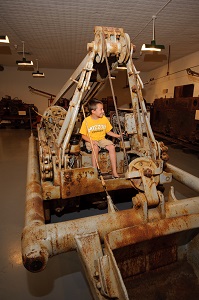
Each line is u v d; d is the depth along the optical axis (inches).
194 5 155.8
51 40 238.1
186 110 219.3
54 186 72.0
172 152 231.6
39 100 456.1
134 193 109.0
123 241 48.4
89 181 73.4
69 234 48.4
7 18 179.3
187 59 304.8
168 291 58.5
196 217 55.6
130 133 93.4
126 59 69.3
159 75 395.5
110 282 40.9
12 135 331.0
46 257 46.0
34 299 58.1
